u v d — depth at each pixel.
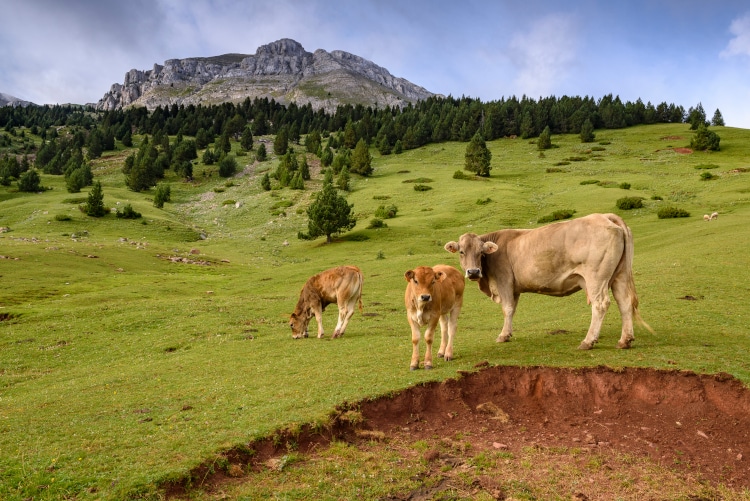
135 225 77.81
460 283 12.80
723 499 7.14
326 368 12.98
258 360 15.26
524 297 26.47
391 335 18.64
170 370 15.05
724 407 9.41
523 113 154.25
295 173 116.50
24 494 7.06
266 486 7.52
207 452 8.08
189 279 43.31
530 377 10.79
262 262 58.78
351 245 63.06
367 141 158.50
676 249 34.38
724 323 16.11
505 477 7.75
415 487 7.51
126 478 7.38
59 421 10.29
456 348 14.32
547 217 64.19
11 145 176.62
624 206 63.38
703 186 70.75
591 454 8.41
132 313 25.59
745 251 30.19
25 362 18.94
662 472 7.82
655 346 12.41
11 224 76.06
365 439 9.16
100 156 153.25
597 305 12.10
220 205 100.62
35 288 35.84
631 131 141.62
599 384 10.40
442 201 82.94
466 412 10.18
